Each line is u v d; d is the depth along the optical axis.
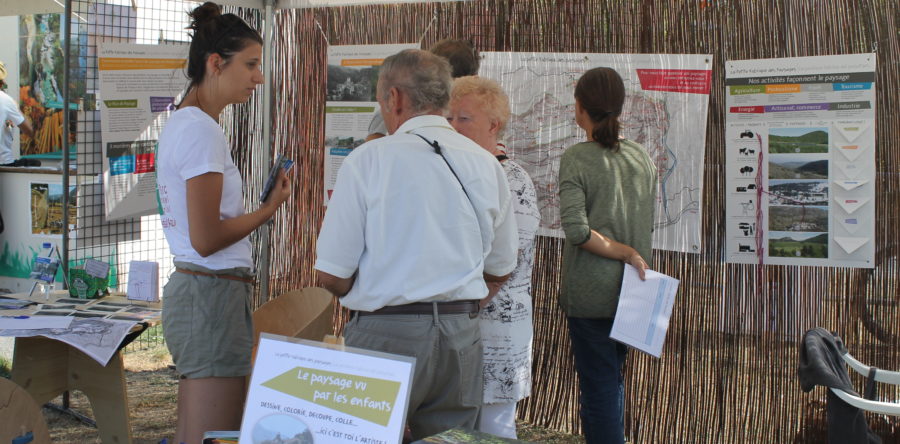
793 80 3.26
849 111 3.18
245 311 2.61
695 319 3.53
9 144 6.53
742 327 3.45
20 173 6.24
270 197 2.63
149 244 5.26
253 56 2.52
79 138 3.77
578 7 3.61
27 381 3.21
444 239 1.89
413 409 1.99
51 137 7.02
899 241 3.15
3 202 6.35
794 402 3.38
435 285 1.88
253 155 4.39
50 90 6.97
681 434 3.59
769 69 3.29
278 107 4.32
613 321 2.83
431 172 1.89
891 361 3.19
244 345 2.59
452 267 1.90
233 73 2.49
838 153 3.21
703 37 3.41
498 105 2.39
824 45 3.21
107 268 3.51
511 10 3.73
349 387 1.44
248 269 2.62
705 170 3.46
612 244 2.79
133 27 4.01
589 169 2.82
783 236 3.33
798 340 3.35
